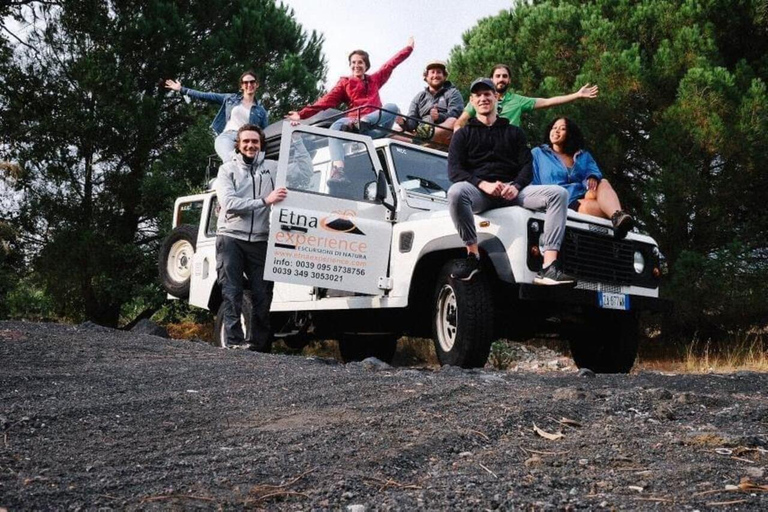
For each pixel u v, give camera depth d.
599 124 11.05
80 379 4.04
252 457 2.64
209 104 16.11
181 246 9.11
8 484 2.33
